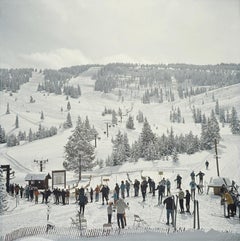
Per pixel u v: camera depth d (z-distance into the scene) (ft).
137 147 258.57
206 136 252.01
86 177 177.68
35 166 295.48
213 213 65.87
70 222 60.39
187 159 209.97
